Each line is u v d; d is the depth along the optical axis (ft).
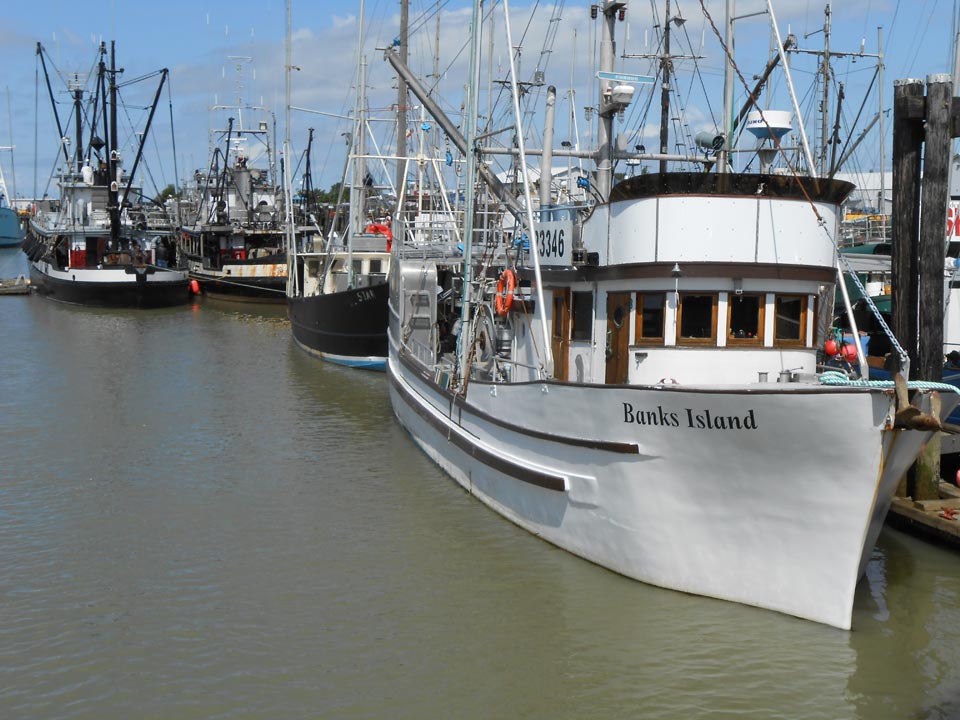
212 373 98.48
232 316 164.25
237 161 225.15
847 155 122.11
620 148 49.16
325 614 37.70
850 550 33.73
